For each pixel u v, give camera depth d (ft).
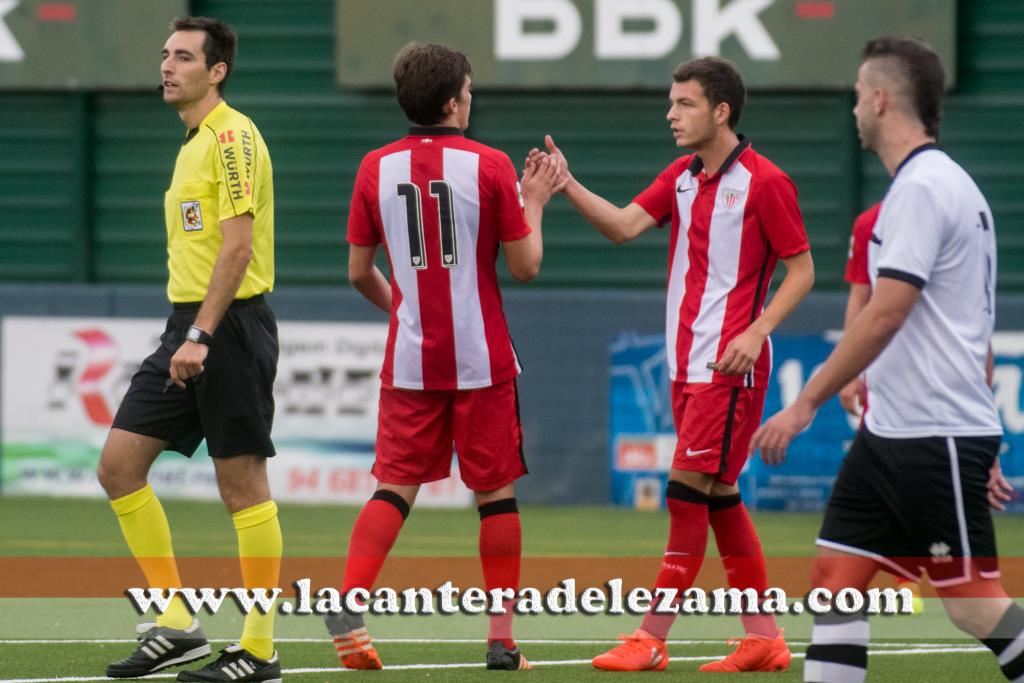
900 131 46.73
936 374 45.85
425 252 62.49
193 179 61.77
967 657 68.95
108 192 158.40
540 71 149.59
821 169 149.28
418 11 150.71
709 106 64.44
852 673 46.78
